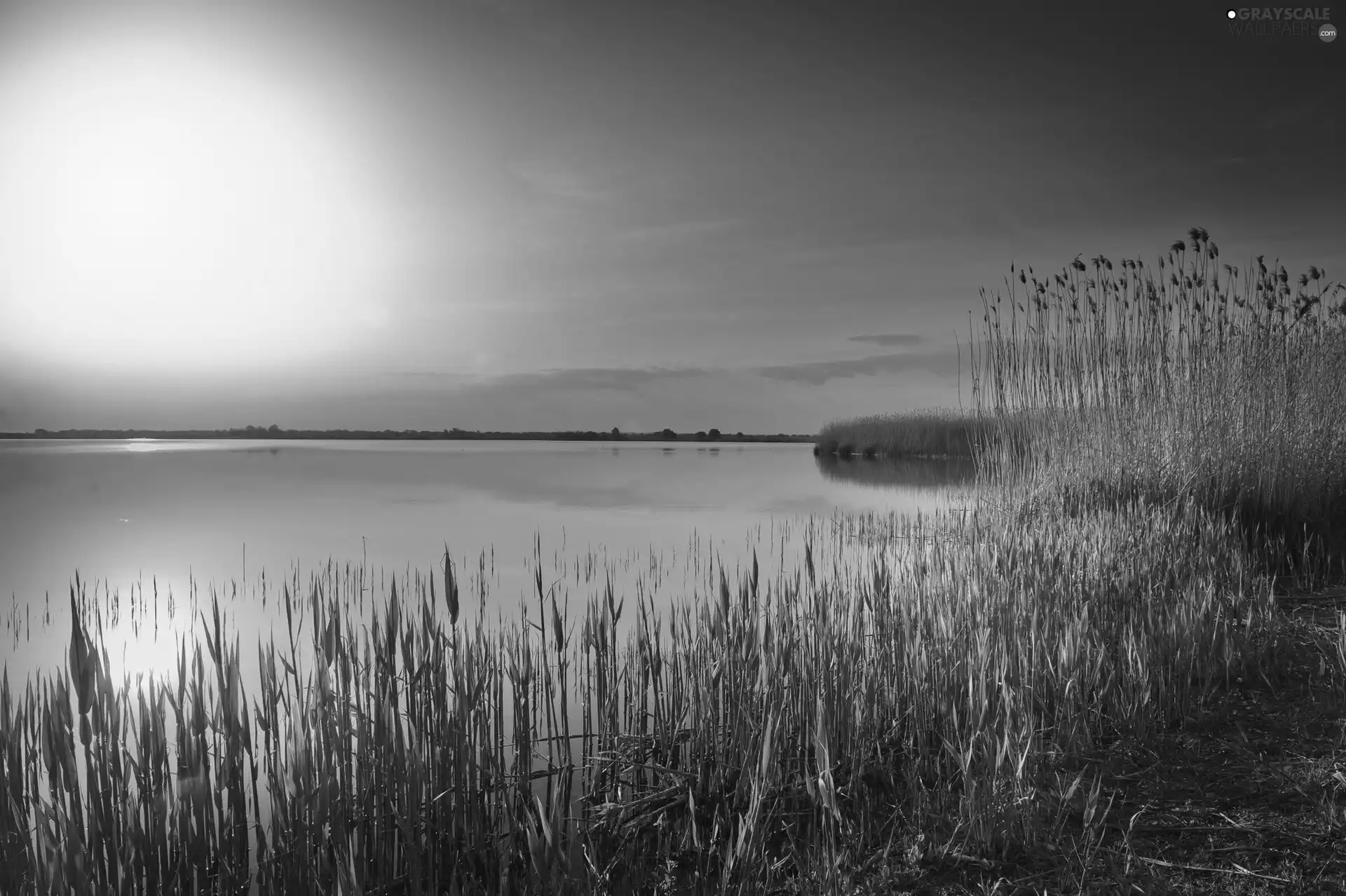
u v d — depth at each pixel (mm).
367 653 4598
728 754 4383
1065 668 4633
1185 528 7289
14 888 3135
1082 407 10062
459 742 3990
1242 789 3617
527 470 29469
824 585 5469
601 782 4391
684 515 15062
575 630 6914
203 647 6910
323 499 18688
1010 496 9430
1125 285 9930
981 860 3322
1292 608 5922
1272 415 8695
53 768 3301
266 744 3979
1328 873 2998
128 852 3367
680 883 3469
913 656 4840
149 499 18828
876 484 21609
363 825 3727
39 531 13797
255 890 3475
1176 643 5059
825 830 3637
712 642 4902
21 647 7238
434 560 10664
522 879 3580
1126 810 3572
